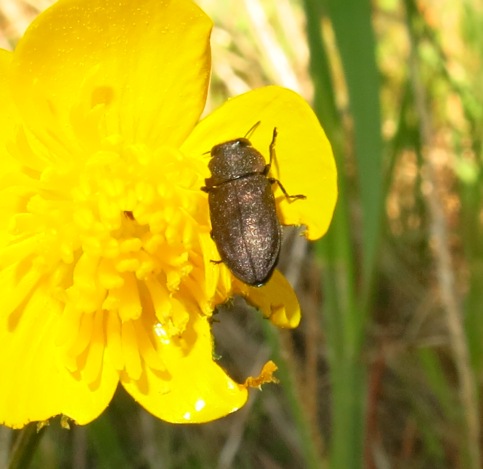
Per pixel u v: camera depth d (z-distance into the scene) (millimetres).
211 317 53
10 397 51
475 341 76
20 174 51
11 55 50
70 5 50
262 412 84
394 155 74
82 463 79
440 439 83
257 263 50
